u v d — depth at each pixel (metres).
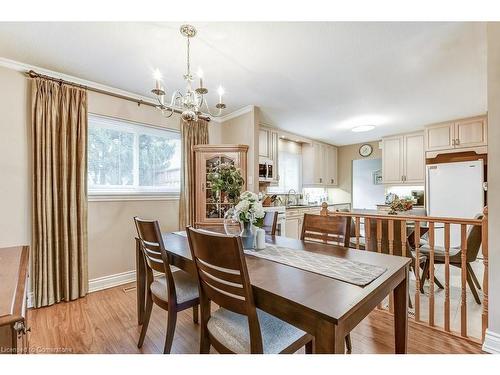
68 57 2.19
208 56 2.16
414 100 3.25
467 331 1.91
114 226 2.89
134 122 3.04
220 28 1.78
